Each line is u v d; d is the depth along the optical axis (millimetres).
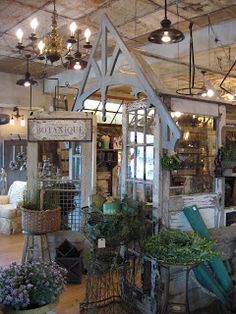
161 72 6469
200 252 2418
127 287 3051
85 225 2848
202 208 3131
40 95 8453
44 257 3834
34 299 1880
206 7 4586
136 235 2707
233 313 2754
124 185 3303
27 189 3912
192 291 2975
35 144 3990
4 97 7867
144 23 5176
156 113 2883
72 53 6164
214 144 3232
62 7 4621
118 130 7168
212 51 5398
